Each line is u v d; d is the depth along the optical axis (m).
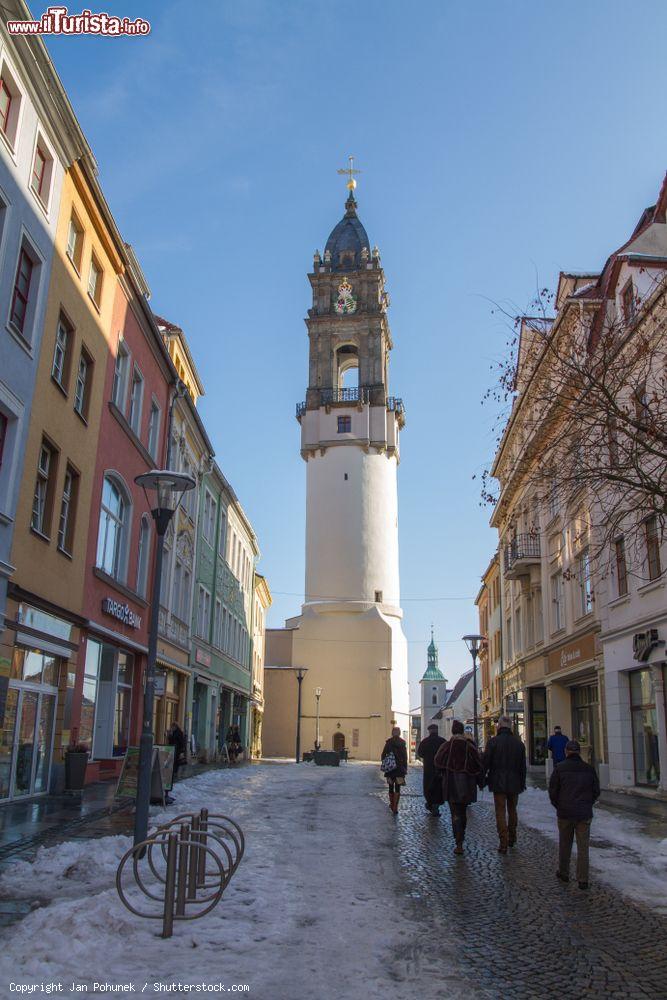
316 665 61.56
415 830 13.68
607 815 15.96
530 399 13.51
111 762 21.66
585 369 12.34
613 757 22.77
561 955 6.35
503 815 11.30
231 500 41.22
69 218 17.61
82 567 18.89
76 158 17.48
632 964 6.17
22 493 15.27
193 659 33.09
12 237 14.66
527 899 8.27
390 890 8.53
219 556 38.91
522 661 35.66
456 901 8.10
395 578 64.62
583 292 24.08
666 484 11.82
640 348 12.84
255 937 6.41
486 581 53.59
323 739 60.12
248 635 50.28
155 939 6.16
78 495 18.53
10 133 14.69
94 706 20.20
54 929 6.04
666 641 19.08
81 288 18.52
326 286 68.19
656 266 19.41
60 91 15.81
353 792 22.17
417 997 5.27
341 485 64.06
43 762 16.88
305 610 63.19
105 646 21.59
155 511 10.71
